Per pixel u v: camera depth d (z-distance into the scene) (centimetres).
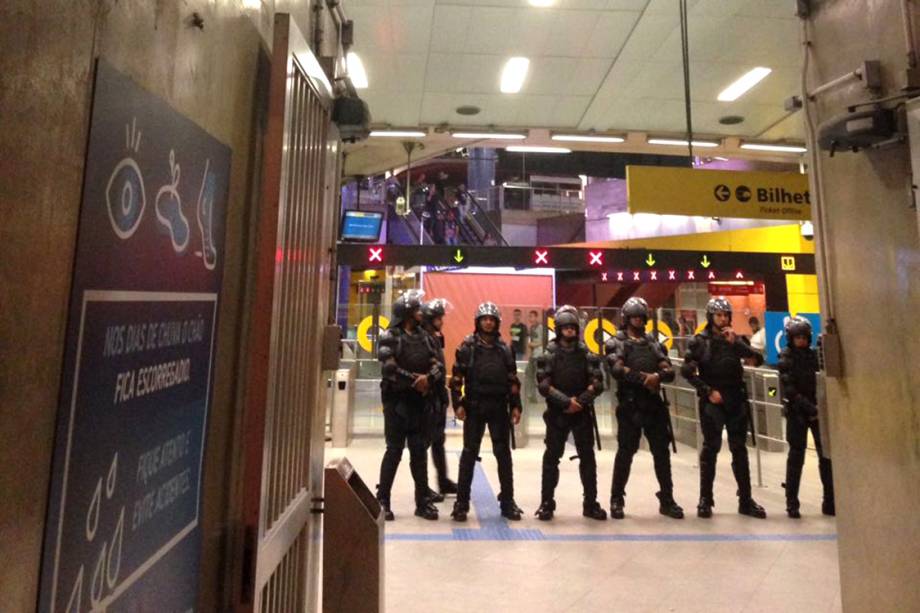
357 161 1213
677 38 725
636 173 644
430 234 2003
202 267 128
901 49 209
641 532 467
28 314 75
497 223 2116
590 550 427
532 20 689
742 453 518
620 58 774
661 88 860
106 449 92
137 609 103
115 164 92
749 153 1112
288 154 159
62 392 81
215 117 136
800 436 513
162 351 109
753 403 800
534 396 961
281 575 176
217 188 135
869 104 211
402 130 1019
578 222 2014
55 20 78
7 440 71
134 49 99
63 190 81
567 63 788
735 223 1440
